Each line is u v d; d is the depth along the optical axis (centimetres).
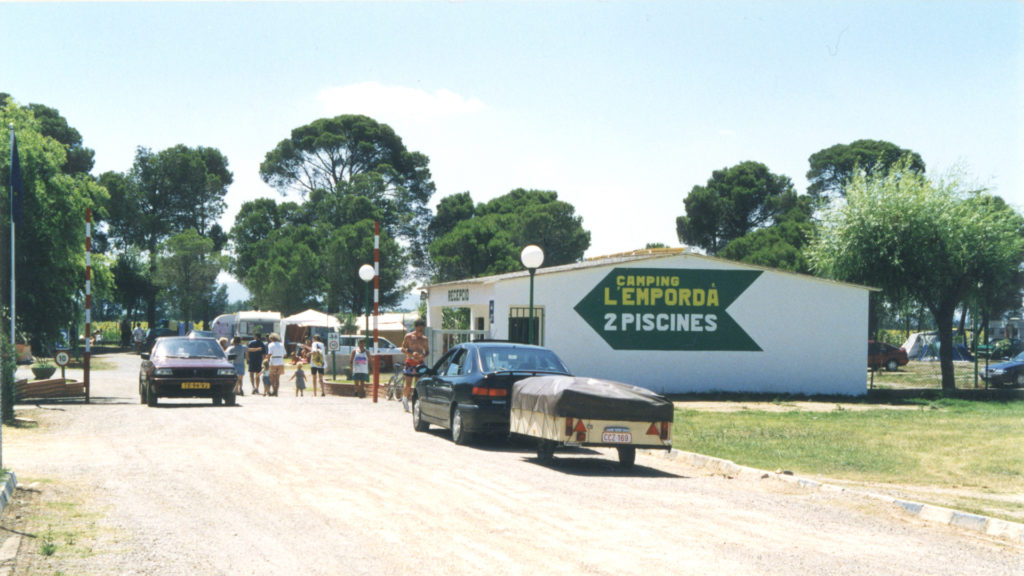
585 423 1198
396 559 662
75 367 4503
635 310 2894
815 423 1958
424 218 8694
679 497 979
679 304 2923
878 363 4953
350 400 2536
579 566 651
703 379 2934
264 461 1162
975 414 2266
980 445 1595
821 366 3006
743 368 2962
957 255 3403
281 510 841
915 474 1285
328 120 8662
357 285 6888
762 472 1185
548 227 7400
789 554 709
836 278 3656
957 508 975
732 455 1402
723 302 2953
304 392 3078
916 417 2152
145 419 1748
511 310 2775
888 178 3647
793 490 1069
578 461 1306
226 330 6222
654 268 2911
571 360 2838
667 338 2911
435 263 7306
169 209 8894
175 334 6881
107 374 3931
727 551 711
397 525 781
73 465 1114
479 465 1191
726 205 7456
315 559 661
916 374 4569
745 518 862
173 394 2091
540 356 1485
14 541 688
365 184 8025
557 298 2833
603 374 2864
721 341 2950
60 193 2484
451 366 1552
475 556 674
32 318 2406
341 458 1205
